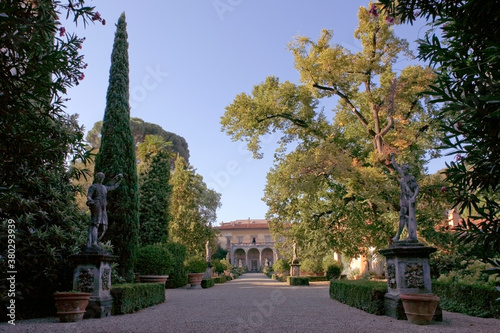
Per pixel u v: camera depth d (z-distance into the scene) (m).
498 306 7.77
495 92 2.41
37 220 9.33
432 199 14.86
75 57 4.48
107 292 8.95
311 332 6.25
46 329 6.63
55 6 4.05
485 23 2.70
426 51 3.01
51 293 9.19
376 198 14.59
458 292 9.03
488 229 2.95
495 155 2.73
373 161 15.64
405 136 15.64
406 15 3.45
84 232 10.15
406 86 14.98
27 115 4.09
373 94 16.61
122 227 14.39
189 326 6.98
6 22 3.11
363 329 6.48
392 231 15.34
